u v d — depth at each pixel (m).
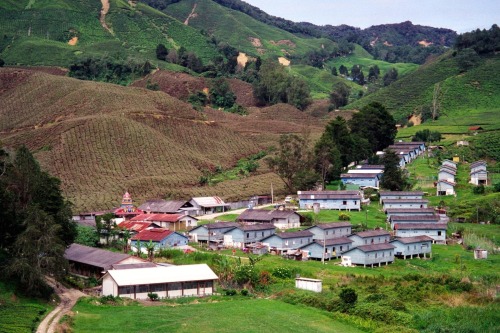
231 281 110.81
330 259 132.38
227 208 179.00
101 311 91.50
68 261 112.81
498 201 167.88
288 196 185.50
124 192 187.50
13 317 82.12
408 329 86.50
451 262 130.62
